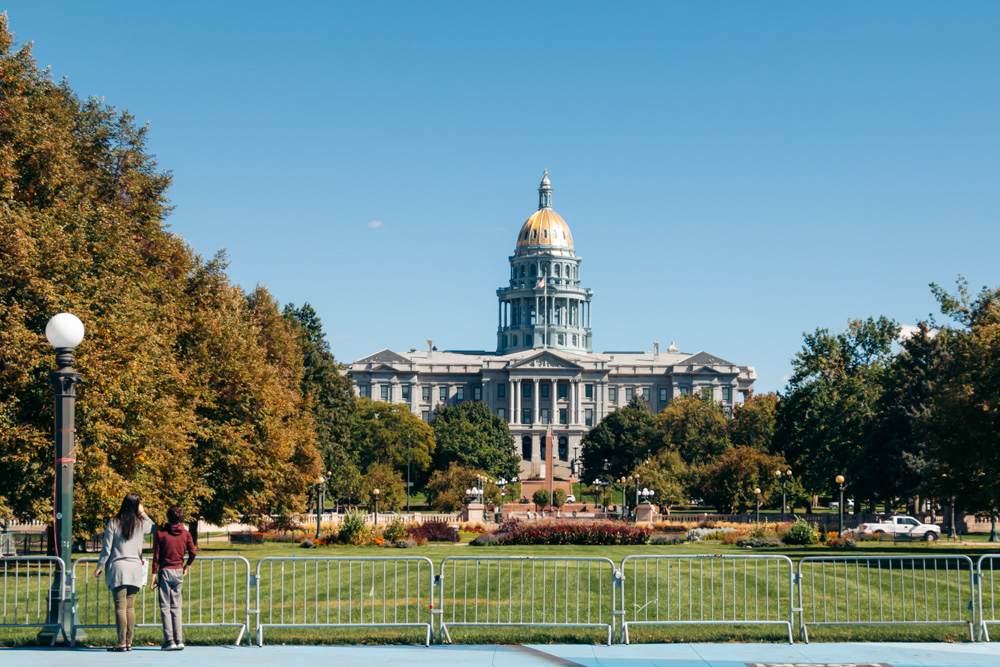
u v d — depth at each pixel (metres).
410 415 144.62
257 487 43.50
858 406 86.12
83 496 28.28
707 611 22.72
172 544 17.38
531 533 53.53
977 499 48.47
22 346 26.05
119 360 28.56
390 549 50.53
